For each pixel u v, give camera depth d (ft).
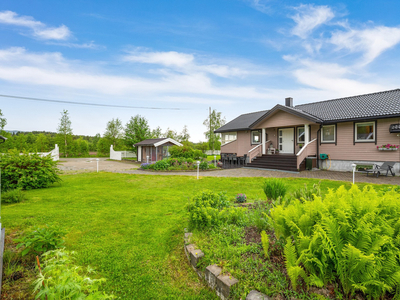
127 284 8.59
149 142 83.71
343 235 6.89
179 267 9.84
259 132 58.80
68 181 35.55
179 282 8.77
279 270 7.87
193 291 8.20
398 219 7.12
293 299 6.38
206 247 10.01
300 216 8.30
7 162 27.89
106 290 8.17
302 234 7.06
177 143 83.71
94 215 16.96
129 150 109.50
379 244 6.02
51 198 22.93
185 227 14.08
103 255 10.72
